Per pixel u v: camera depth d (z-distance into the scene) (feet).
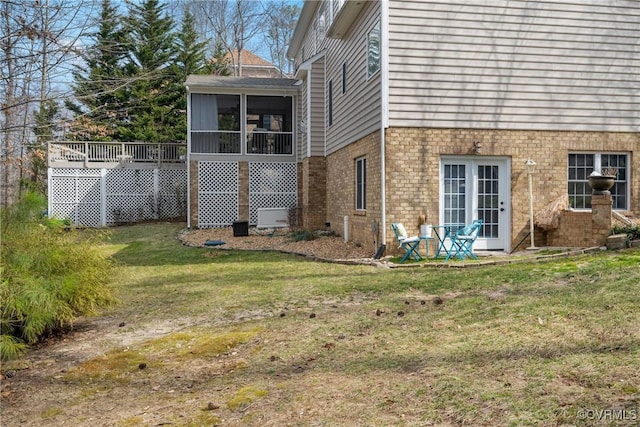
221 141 61.41
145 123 84.38
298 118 61.82
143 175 71.26
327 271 28.53
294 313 19.24
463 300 18.71
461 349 13.20
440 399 10.27
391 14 31.24
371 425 9.56
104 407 11.90
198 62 94.07
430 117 31.68
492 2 32.17
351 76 40.37
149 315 20.59
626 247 27.66
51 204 67.67
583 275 20.71
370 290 22.48
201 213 60.29
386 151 31.42
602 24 33.47
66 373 14.42
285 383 12.34
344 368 12.94
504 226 33.12
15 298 16.29
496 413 9.34
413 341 14.46
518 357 12.04
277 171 62.08
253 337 16.51
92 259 19.66
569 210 31.73
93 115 31.73
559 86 33.06
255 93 60.54
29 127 22.99
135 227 63.72
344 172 42.98
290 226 57.57
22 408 12.11
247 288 24.77
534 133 32.86
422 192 31.73
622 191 34.42
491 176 33.04
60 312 17.93
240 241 46.34
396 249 31.63
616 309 14.71
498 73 32.35
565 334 13.24
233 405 11.26
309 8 61.41
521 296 18.25
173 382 13.29
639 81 34.06
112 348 16.49
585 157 34.06
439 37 31.68
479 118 32.19
